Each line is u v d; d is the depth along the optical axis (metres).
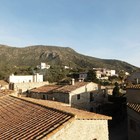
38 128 11.52
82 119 12.83
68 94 37.47
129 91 28.08
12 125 13.24
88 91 40.78
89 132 13.36
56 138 10.74
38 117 13.41
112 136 29.98
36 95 45.88
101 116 14.31
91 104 41.12
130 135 26.20
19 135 11.19
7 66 142.12
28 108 16.12
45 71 120.44
